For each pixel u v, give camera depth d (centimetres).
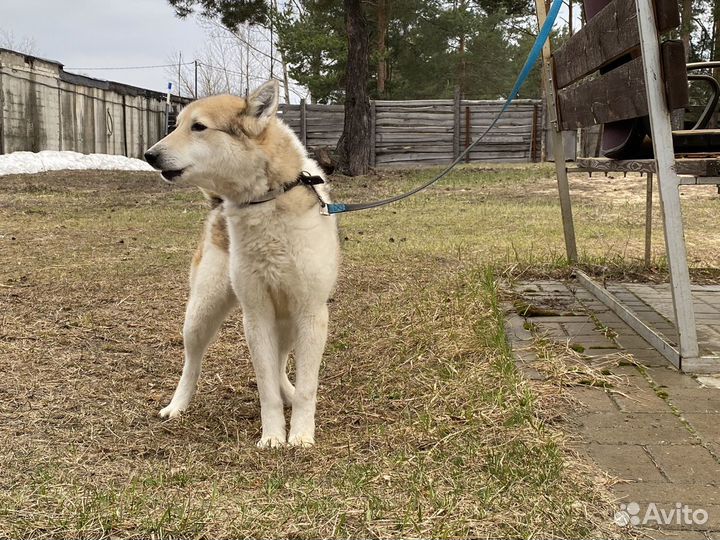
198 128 164
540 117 1167
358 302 286
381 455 149
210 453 159
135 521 123
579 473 137
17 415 179
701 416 163
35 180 833
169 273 342
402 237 444
